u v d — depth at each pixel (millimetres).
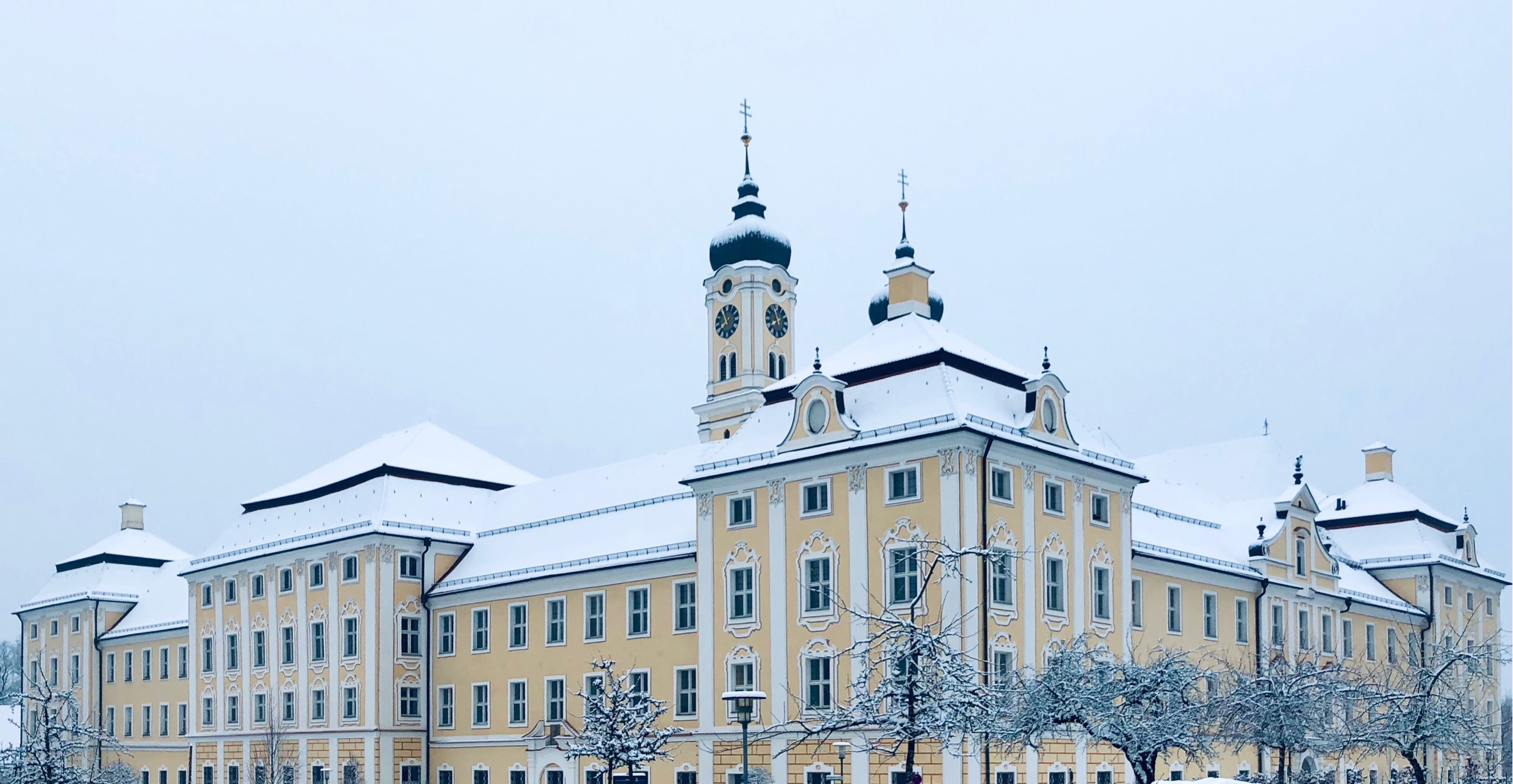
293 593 84812
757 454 61688
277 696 85125
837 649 57000
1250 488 93438
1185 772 64875
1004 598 54938
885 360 59688
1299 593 77875
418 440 88750
